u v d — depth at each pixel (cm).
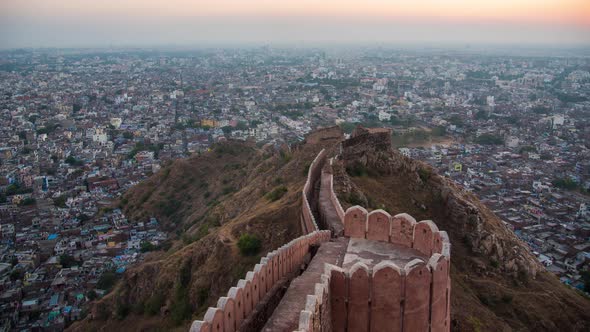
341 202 6278
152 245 12306
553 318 6950
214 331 2030
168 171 16100
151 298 7419
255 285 2536
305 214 5503
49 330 8875
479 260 7725
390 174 8706
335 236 3706
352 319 2473
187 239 10388
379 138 9219
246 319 2373
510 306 6919
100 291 10025
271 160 12812
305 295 2519
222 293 6206
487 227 8219
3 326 8900
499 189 16162
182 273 7281
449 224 8206
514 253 8056
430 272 2458
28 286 10425
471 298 6756
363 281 2439
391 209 7612
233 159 16738
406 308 2436
